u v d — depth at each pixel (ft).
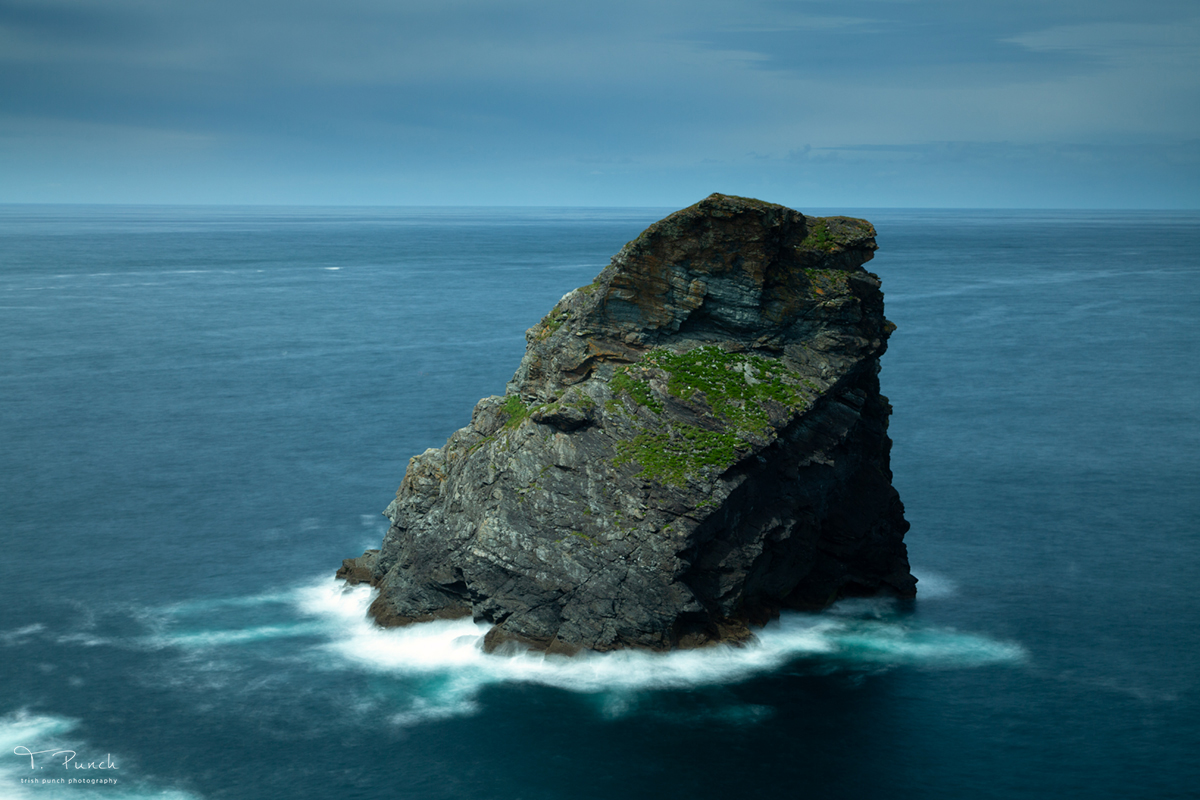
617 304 208.74
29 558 249.14
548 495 197.06
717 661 193.26
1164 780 158.30
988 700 182.09
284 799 153.79
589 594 192.54
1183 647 203.51
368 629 211.20
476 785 157.07
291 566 246.88
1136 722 174.91
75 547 256.93
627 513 192.44
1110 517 282.36
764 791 155.22
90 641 205.16
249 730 172.24
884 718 175.63
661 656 192.13
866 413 226.58
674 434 195.72
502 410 218.18
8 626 211.41
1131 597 228.63
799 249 212.84
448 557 207.41
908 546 259.60
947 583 235.81
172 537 265.34
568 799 153.48
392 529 225.97
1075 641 206.08
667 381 200.23
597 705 178.91
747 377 202.80
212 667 194.29
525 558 195.31
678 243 203.21
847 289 208.64
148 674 191.42
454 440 220.84
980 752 165.78
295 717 176.24
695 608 191.11
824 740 168.76
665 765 161.99
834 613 218.79
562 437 200.03
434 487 218.18
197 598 227.40
